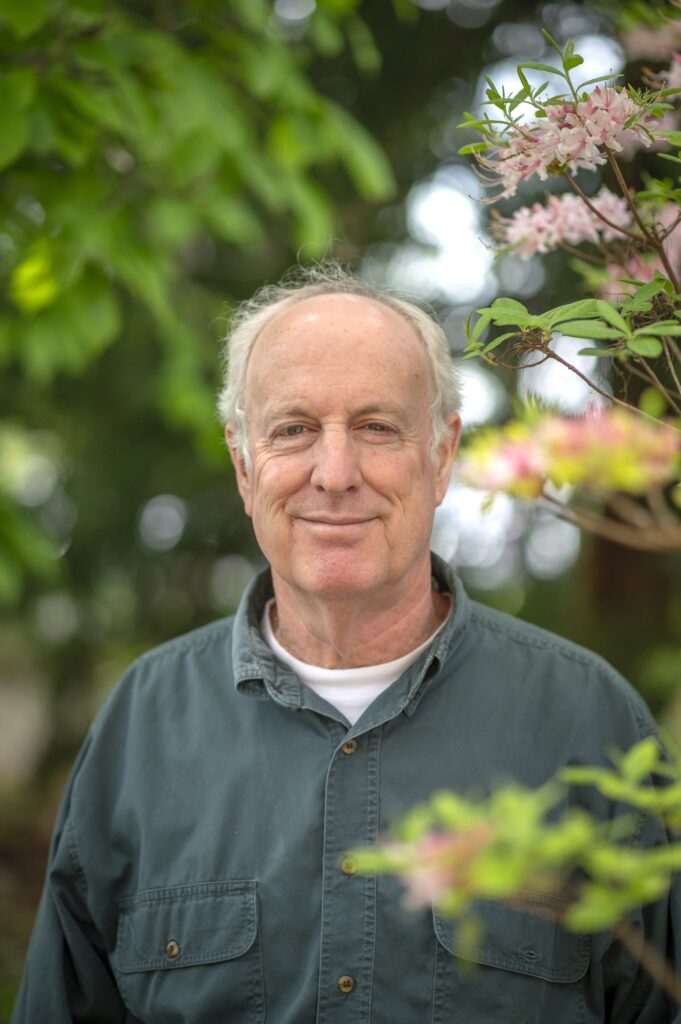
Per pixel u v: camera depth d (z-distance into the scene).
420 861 0.67
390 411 1.40
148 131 2.12
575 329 1.03
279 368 1.43
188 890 1.45
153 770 1.55
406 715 1.45
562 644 1.57
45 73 2.08
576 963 1.38
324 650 1.51
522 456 0.93
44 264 2.29
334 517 1.39
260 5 2.24
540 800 0.70
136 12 2.58
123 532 3.99
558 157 1.20
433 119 3.34
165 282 2.93
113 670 4.88
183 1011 1.42
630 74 1.96
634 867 0.68
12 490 3.07
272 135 2.47
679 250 1.45
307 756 1.46
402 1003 1.34
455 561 3.48
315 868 1.40
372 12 3.13
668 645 3.10
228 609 4.18
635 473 0.90
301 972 1.38
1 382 3.75
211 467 3.79
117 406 3.74
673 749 1.50
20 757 6.16
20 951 4.04
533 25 3.07
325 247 2.61
